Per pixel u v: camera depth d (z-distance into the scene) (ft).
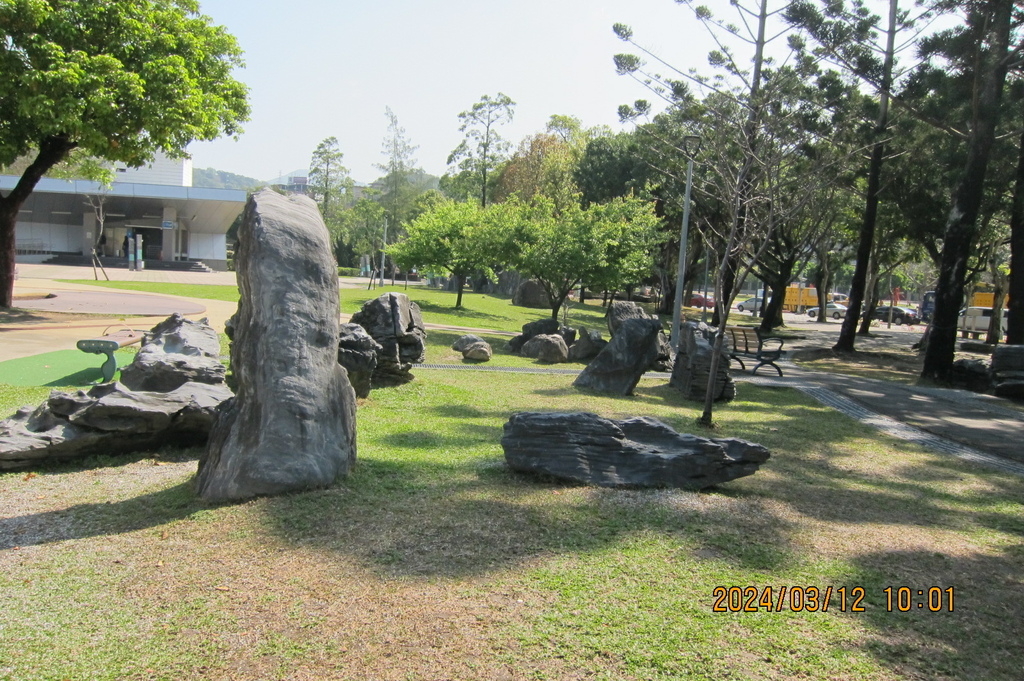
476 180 201.46
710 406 31.94
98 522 15.94
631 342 41.32
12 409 26.73
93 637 11.28
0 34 47.96
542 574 13.66
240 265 19.61
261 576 13.28
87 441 20.95
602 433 20.13
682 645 11.42
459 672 10.48
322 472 17.93
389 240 223.30
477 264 95.81
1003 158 66.64
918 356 79.51
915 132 70.03
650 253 107.45
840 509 19.30
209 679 10.25
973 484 23.99
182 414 22.40
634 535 15.83
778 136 41.06
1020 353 51.24
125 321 55.93
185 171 192.75
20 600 12.37
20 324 50.60
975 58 55.06
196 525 15.52
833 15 60.29
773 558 15.11
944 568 15.26
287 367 18.15
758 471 23.29
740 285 31.35
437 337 64.90
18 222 176.14
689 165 64.39
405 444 24.93
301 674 10.37
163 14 55.36
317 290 19.31
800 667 10.98
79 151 69.00
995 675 11.03
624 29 47.78
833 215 89.20
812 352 76.54
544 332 64.90
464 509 17.04
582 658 10.94
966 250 55.72
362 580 13.16
